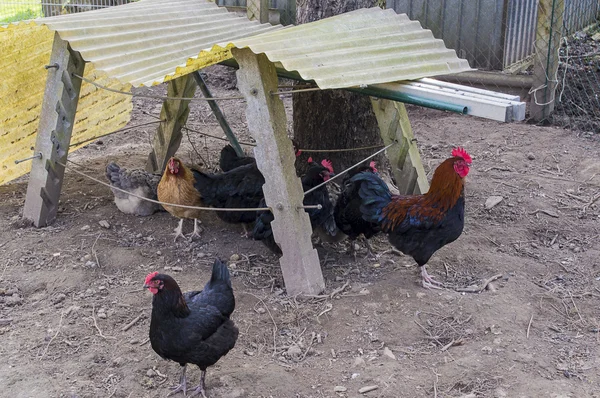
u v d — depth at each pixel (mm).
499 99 3283
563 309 3609
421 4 6281
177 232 4180
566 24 6902
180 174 3998
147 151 5406
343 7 4398
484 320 3492
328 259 4016
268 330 3453
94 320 3490
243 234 4258
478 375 3201
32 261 3885
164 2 4762
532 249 4090
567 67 6379
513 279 3803
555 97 5832
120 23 4152
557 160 5094
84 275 3789
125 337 3408
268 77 3533
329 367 3258
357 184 3846
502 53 6035
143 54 3934
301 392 3133
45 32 4543
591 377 3203
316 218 3869
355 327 3461
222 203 4082
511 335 3414
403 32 3977
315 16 4441
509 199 4574
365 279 3828
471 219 4367
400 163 4238
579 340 3418
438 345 3373
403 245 3738
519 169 4984
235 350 3346
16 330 3434
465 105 3281
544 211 4434
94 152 5379
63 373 3203
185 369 3145
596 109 5801
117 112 5234
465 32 6156
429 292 3691
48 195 4188
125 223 4312
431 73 3695
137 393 3131
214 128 5812
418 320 3496
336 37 3729
